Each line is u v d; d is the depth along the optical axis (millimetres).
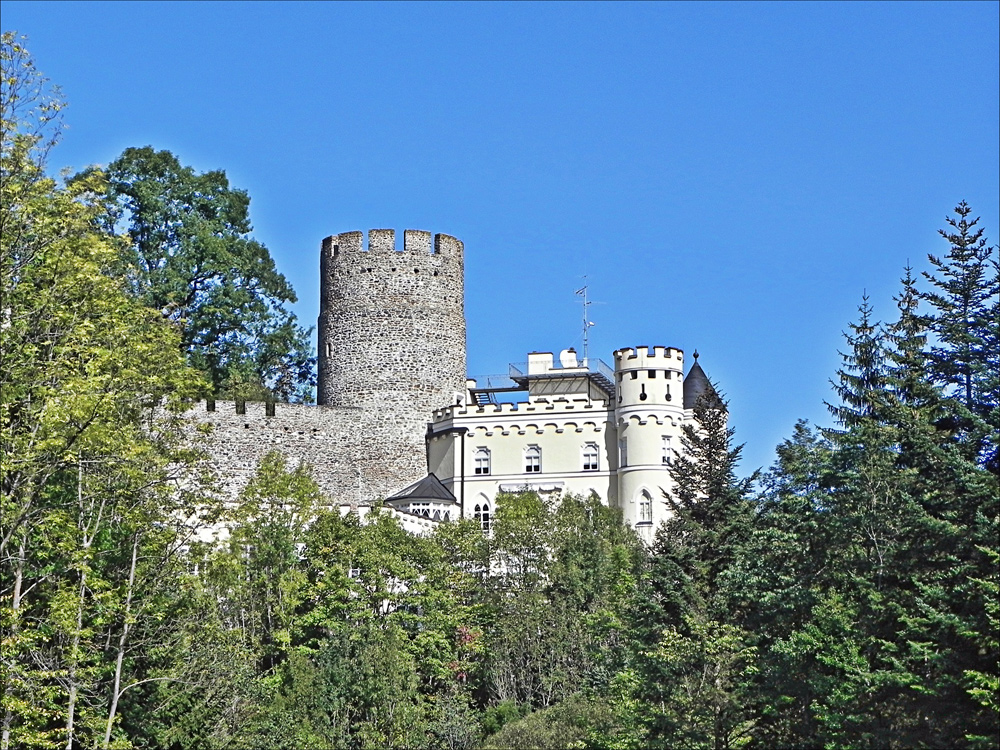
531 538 80438
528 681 72688
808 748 56062
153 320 57125
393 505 93625
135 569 53344
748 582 62188
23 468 47906
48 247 49656
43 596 51844
